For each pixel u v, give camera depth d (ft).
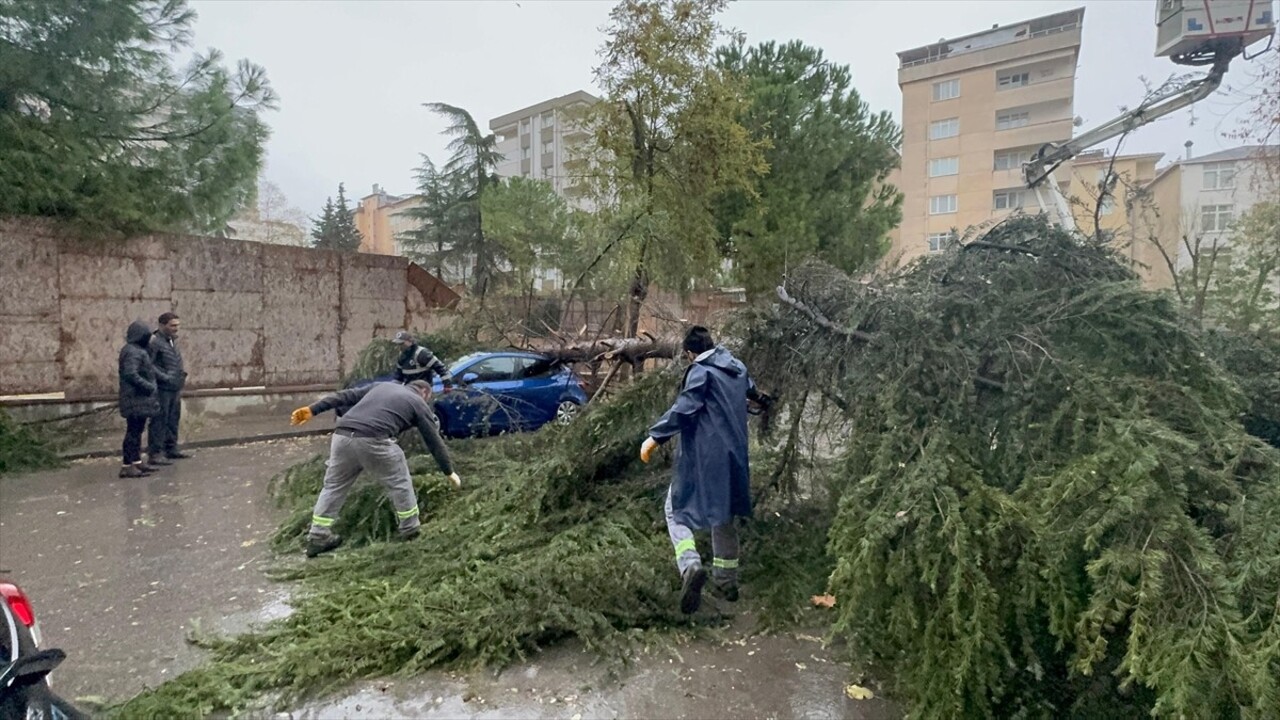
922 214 124.26
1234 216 54.60
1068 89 112.47
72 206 30.40
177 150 33.09
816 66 50.26
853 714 9.48
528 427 29.63
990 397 11.69
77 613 12.91
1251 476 9.21
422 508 18.11
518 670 10.69
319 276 40.81
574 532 14.40
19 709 6.49
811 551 14.06
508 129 159.33
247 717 9.43
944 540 8.95
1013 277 13.05
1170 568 7.67
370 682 10.32
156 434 25.82
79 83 28.99
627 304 32.12
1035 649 9.09
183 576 14.82
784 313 15.49
